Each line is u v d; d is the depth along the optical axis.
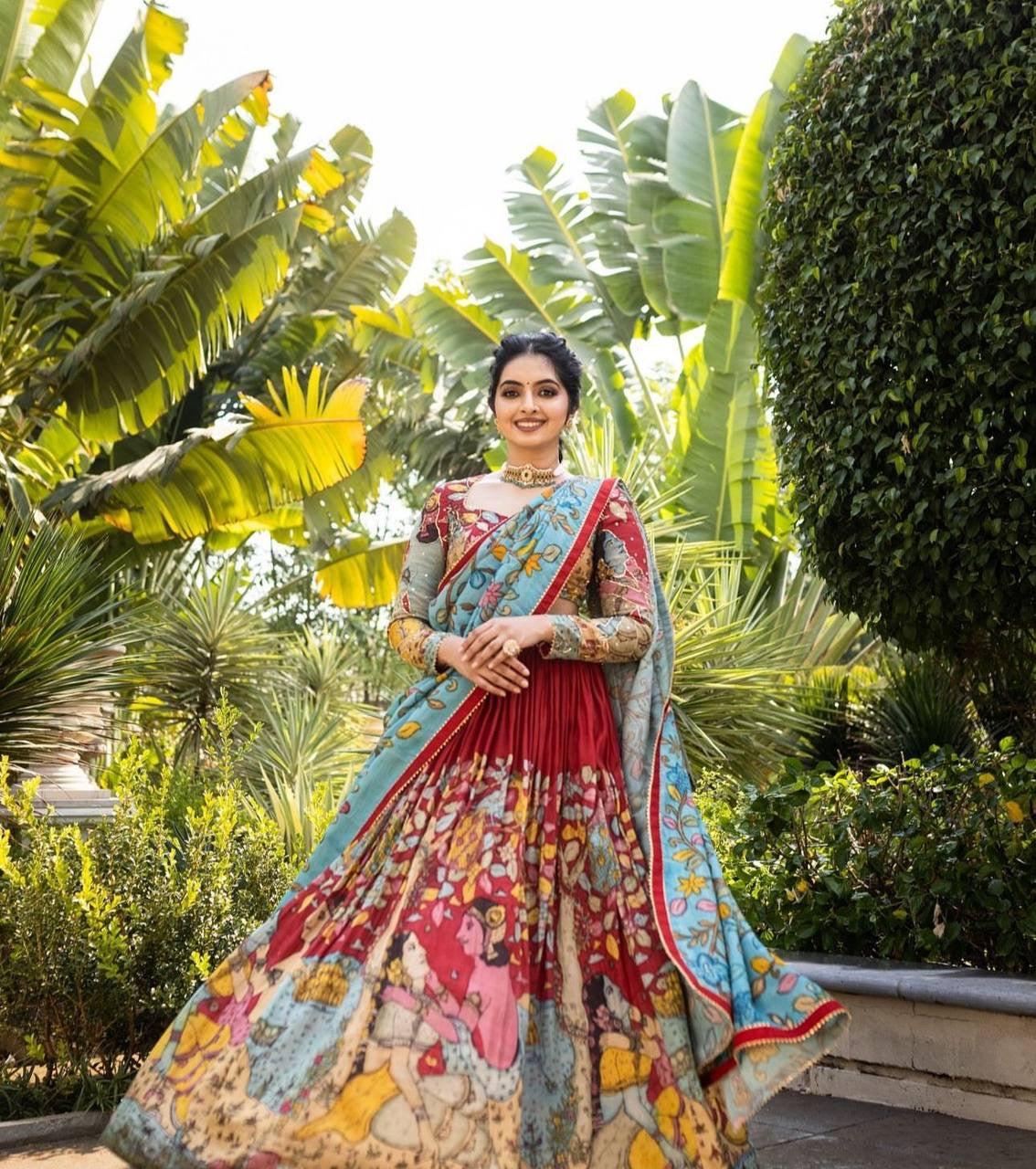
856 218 3.89
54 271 9.01
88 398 8.95
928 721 7.94
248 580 10.38
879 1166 2.65
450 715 2.17
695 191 10.73
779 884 3.99
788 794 4.00
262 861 3.76
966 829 3.72
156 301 8.65
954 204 3.62
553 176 12.38
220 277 8.62
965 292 3.63
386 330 12.91
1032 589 3.73
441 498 2.43
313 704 10.34
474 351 11.99
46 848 3.45
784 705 8.30
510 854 2.01
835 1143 2.86
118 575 9.85
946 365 3.68
